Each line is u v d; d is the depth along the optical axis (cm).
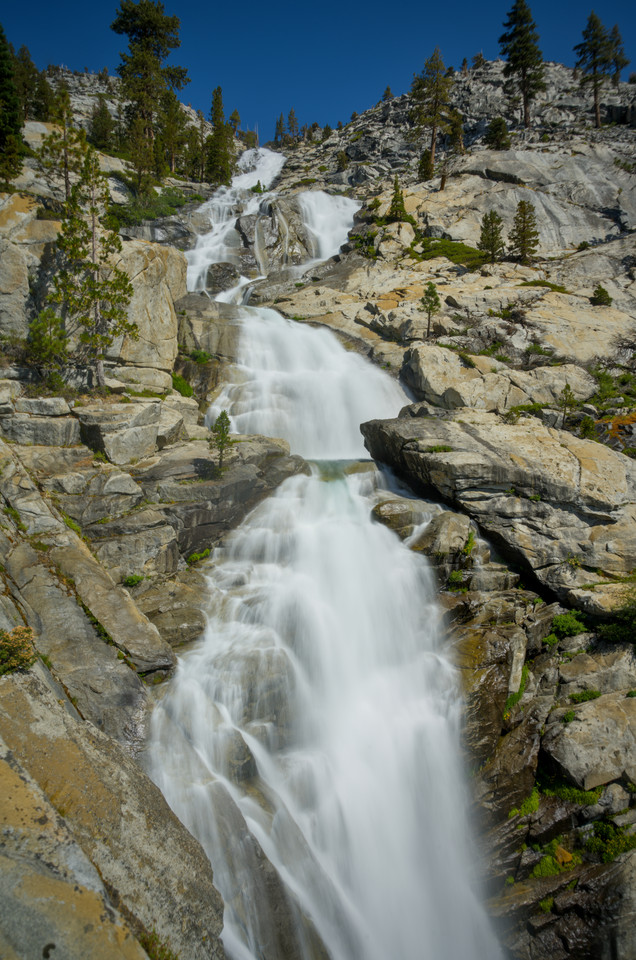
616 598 2025
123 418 2238
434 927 1477
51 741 1080
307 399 3347
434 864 1564
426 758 1664
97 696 1405
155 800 1137
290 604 1892
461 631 1966
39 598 1546
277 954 1173
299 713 1648
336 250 6350
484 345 3828
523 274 4906
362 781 1598
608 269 4969
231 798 1314
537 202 6353
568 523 2292
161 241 5697
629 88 9375
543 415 3142
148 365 3005
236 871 1198
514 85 9344
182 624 1742
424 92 7719
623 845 1485
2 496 1780
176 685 1538
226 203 6888
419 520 2369
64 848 867
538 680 1944
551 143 7944
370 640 1959
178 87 8906
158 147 6662
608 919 1346
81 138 2842
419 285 4753
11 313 2614
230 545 2188
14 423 2127
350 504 2500
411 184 7431
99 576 1703
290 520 2292
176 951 897
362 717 1742
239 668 1616
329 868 1454
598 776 1600
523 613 2089
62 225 2588
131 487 2081
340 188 8838
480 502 2369
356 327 4234
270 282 5331
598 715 1717
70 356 2656
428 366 3388
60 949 746
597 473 2394
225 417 2302
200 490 2175
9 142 3969
